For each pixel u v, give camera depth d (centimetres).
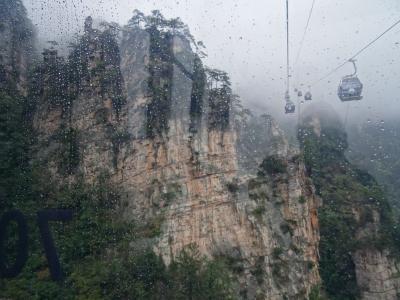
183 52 3145
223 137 2969
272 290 2620
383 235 3469
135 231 2380
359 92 2453
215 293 2192
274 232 2870
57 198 2348
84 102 2762
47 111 2700
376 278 3306
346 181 3950
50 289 1861
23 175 2359
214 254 2567
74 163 2536
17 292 1798
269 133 3366
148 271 2167
